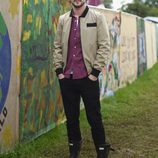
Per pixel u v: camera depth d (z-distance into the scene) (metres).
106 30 5.34
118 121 8.35
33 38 6.27
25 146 6.04
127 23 13.63
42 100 6.75
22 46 5.92
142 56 16.66
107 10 10.71
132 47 14.50
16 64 5.80
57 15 7.29
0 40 5.36
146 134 7.44
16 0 5.70
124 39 13.12
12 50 5.68
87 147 6.48
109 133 7.43
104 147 5.55
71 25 5.34
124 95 11.26
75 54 5.32
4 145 5.64
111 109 9.39
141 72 16.31
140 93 12.17
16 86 5.85
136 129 7.77
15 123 5.90
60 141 6.71
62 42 5.41
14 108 5.84
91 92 5.36
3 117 5.57
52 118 7.22
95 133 5.51
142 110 9.54
